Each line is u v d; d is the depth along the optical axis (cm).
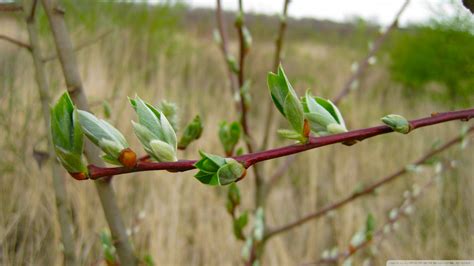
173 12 176
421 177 99
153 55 146
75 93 28
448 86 105
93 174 18
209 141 101
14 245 59
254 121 132
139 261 31
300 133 19
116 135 18
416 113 147
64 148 18
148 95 111
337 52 218
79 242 60
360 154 110
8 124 72
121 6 152
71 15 127
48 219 65
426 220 92
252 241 44
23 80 85
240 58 42
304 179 104
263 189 47
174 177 83
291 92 19
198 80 143
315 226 86
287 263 76
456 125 119
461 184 96
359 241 46
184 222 82
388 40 180
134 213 76
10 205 64
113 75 110
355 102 142
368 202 98
